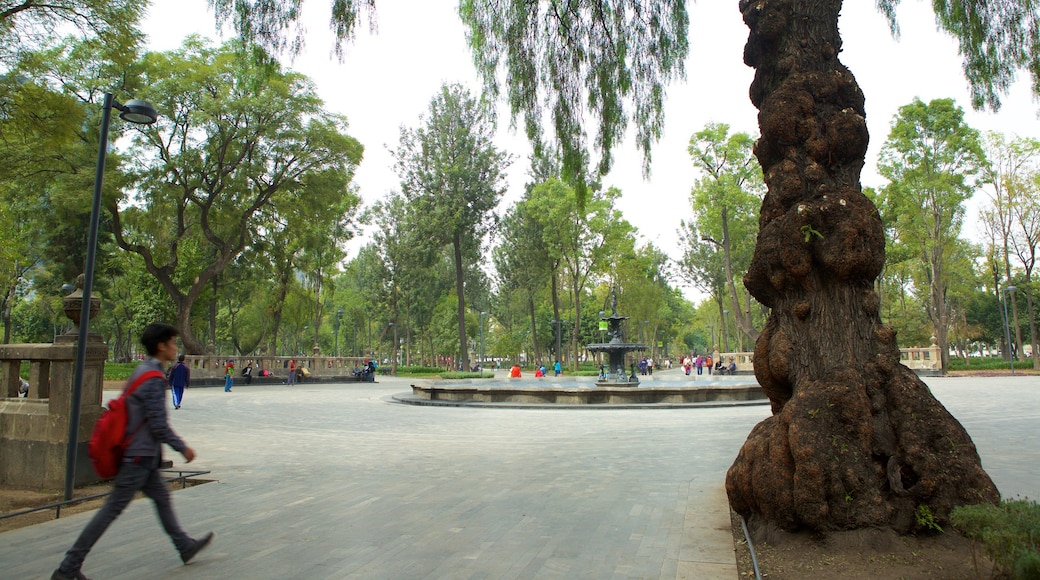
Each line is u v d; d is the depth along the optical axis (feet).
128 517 19.36
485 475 26.66
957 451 15.01
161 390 14.53
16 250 103.60
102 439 13.75
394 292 177.88
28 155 73.87
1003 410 54.13
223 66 106.52
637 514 19.57
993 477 24.47
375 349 270.05
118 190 97.71
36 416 24.86
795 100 18.17
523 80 30.68
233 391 98.27
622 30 30.25
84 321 22.16
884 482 15.14
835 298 17.17
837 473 14.92
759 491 15.81
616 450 34.04
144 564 14.75
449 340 226.79
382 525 18.33
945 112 129.29
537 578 13.71
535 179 169.07
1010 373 135.03
